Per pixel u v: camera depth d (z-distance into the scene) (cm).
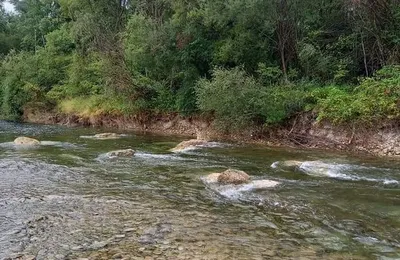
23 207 924
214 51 2578
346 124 1938
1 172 1309
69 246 693
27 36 6184
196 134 2648
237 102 2175
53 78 4253
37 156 1648
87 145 2047
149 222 825
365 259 655
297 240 737
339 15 2542
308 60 2353
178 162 1556
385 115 1808
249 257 654
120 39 3023
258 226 812
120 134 2662
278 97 2144
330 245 714
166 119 2972
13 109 4247
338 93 2045
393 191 1095
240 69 2475
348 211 917
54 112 3994
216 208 938
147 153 1795
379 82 1936
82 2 3853
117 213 885
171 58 2719
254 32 2448
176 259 639
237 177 1190
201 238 738
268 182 1173
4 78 4588
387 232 782
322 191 1095
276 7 2277
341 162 1550
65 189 1101
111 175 1298
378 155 1752
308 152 1839
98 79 3606
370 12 2145
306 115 2108
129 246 692
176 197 1032
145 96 3089
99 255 654
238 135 2342
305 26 2464
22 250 676
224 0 2336
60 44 4381
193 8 2619
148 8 3173
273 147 2012
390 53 2166
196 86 2473
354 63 2380
